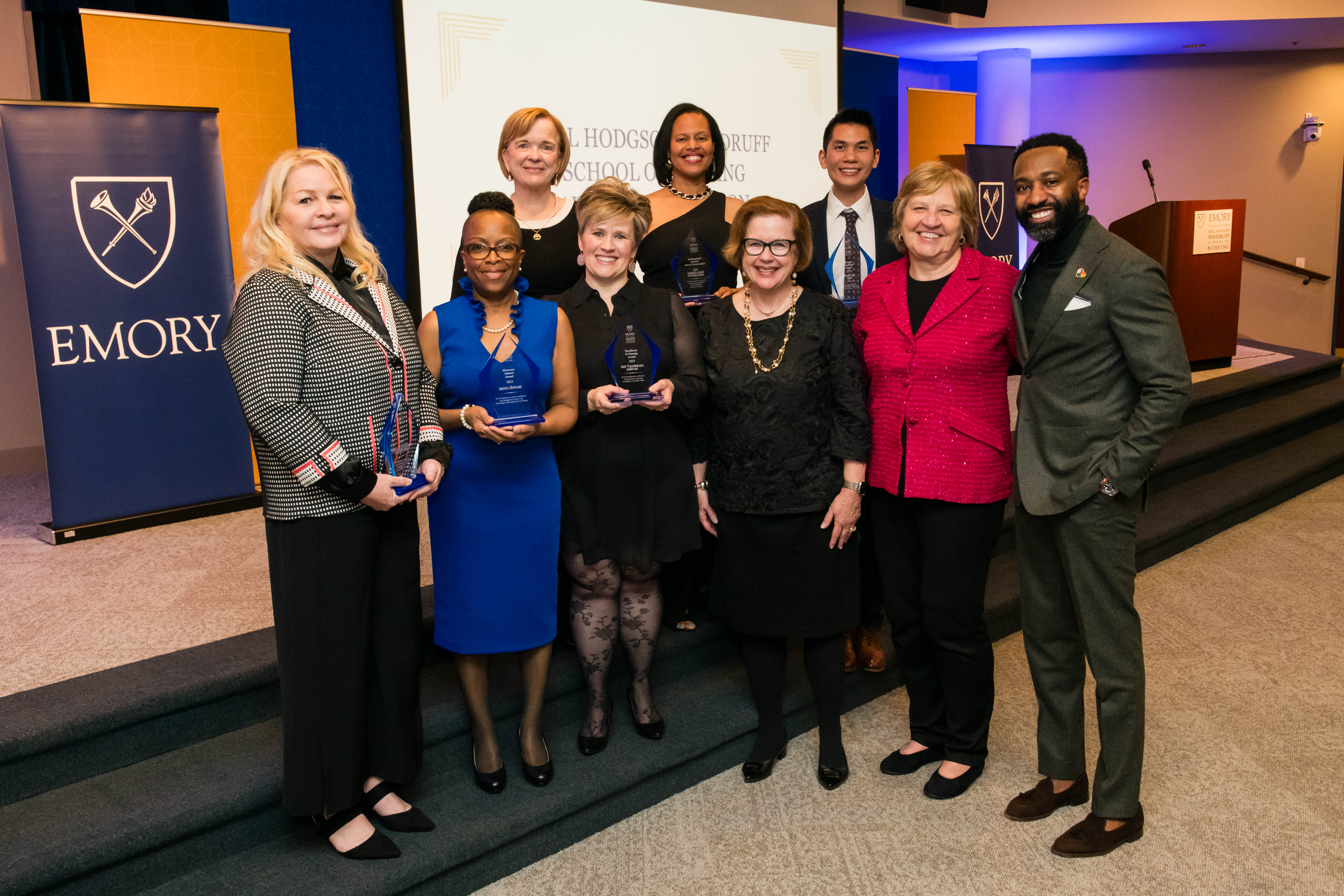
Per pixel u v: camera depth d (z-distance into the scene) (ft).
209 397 13.55
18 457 17.88
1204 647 11.33
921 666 8.40
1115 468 6.67
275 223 6.15
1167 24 24.82
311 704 6.29
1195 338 22.58
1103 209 30.89
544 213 8.97
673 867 7.39
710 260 9.37
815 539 7.83
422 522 13.10
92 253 12.42
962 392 7.53
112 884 6.31
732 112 16.60
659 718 8.55
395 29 13.14
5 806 6.66
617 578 8.02
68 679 8.07
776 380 7.62
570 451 7.75
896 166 26.11
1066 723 7.79
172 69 12.82
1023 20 24.71
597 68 14.84
